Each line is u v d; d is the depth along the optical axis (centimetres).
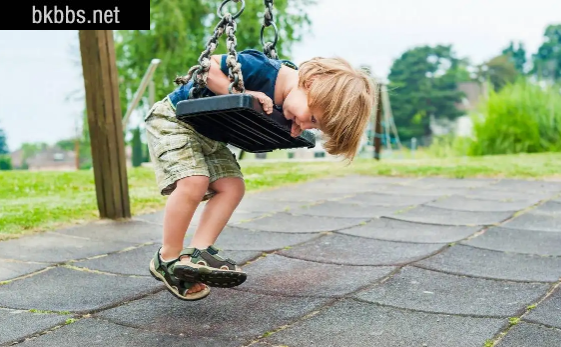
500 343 185
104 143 384
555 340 187
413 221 393
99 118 382
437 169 693
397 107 5441
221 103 178
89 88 382
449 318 207
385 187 573
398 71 5531
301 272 267
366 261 287
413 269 271
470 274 264
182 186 209
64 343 187
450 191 545
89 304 224
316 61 197
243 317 209
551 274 264
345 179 636
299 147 230
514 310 215
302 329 198
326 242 328
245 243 327
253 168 739
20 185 555
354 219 400
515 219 399
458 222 389
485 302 225
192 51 1683
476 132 1155
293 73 205
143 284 249
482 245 321
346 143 196
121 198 391
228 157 228
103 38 376
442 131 5366
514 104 1120
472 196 511
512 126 1107
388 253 302
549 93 1141
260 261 287
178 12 1585
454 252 304
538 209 439
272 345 185
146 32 1611
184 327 200
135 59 1620
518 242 330
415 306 220
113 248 315
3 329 199
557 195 510
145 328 200
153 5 1614
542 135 1112
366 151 1057
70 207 419
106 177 387
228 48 189
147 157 1580
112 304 223
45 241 328
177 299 229
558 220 396
